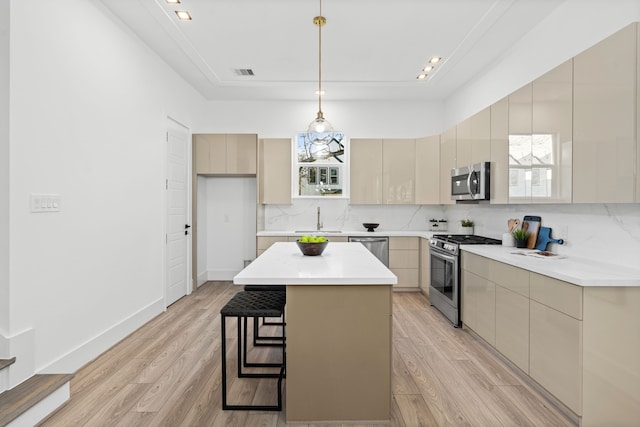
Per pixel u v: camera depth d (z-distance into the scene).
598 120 2.07
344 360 2.00
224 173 5.10
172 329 3.48
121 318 3.21
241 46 3.71
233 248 5.70
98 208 2.87
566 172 2.33
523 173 2.81
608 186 2.01
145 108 3.64
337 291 1.99
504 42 3.59
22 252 2.15
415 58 3.99
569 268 2.21
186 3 2.92
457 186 4.05
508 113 3.03
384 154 5.25
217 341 3.18
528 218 3.30
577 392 1.92
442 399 2.23
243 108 5.56
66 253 2.52
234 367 2.68
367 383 2.00
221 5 2.95
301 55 3.92
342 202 5.61
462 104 4.89
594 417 1.91
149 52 3.71
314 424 1.99
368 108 5.58
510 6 2.94
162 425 1.96
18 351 2.09
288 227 5.60
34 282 2.24
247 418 2.04
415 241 5.03
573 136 2.26
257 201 5.16
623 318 1.90
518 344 2.50
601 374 1.90
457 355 2.90
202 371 2.60
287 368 2.00
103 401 2.19
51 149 2.37
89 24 2.76
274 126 5.58
